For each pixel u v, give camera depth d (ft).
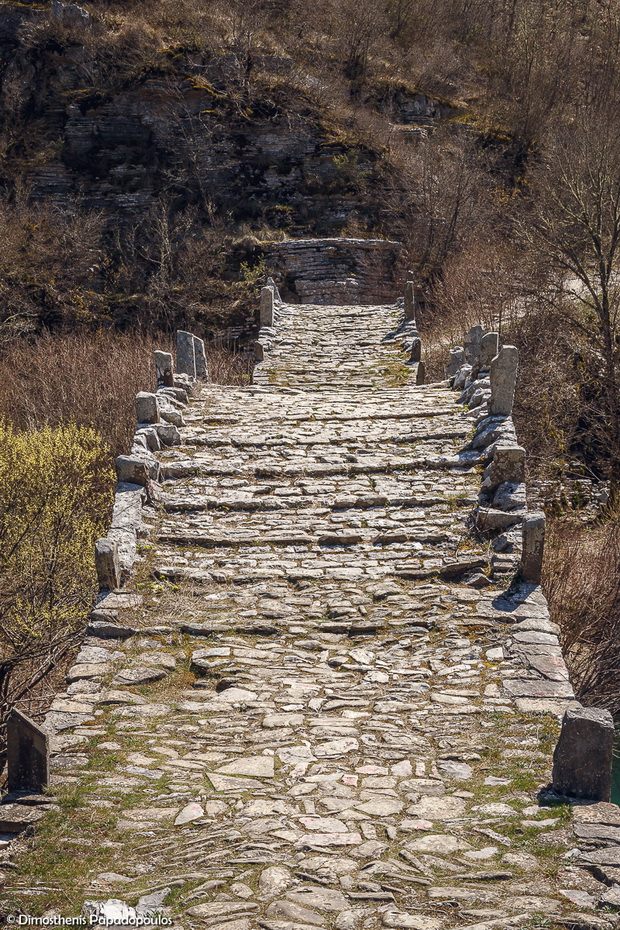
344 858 15.49
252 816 17.26
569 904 13.84
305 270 90.27
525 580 28.63
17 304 85.40
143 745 20.93
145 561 30.94
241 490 35.45
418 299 92.12
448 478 35.65
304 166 100.83
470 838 16.20
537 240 74.54
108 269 93.04
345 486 35.63
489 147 116.67
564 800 17.63
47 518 42.78
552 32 134.72
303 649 26.11
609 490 55.83
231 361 78.02
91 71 103.24
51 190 98.63
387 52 131.64
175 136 100.32
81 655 25.79
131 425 57.62
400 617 27.43
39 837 16.74
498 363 38.58
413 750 20.39
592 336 63.72
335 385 54.90
